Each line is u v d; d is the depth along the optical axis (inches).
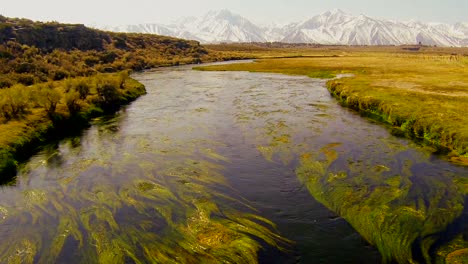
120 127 1235.9
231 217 579.5
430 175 737.6
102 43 4116.6
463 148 884.0
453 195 636.7
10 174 840.3
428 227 530.0
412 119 1118.4
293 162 834.8
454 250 472.7
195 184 718.5
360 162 818.2
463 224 536.7
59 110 1349.7
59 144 1061.8
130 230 550.0
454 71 2481.5
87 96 1612.9
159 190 692.1
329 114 1349.7
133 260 476.4
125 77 2079.2
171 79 2677.2
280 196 658.8
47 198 682.8
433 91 1600.6
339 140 1002.7
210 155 900.0
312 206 614.9
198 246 499.8
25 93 1298.0
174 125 1226.6
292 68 3225.9
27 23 3715.6
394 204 600.4
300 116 1316.4
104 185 729.6
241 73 3048.7
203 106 1563.7
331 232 531.5
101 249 503.8
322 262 463.8
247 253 478.9
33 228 573.6
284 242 508.7
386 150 909.8
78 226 571.2
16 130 1069.8
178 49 4982.8
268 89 2047.2
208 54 5162.4
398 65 3149.6
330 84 2011.6
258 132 1099.3
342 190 660.1
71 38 3811.5
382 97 1450.5
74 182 754.8
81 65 3107.8
